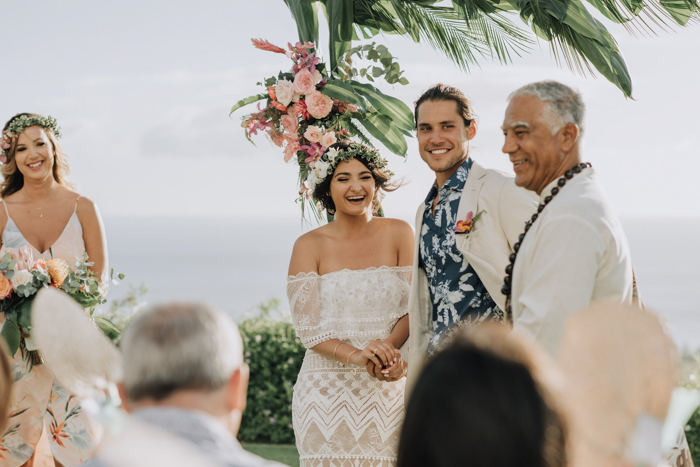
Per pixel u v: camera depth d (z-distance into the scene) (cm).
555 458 112
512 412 111
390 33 472
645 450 130
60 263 385
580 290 206
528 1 377
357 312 363
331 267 371
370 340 361
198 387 134
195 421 132
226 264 8331
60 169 411
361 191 365
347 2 432
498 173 302
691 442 512
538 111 224
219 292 6112
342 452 351
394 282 368
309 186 380
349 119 425
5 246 396
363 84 423
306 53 420
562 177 227
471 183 303
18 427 375
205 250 10400
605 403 133
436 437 112
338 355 352
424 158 315
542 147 225
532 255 221
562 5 369
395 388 361
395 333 361
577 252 207
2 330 370
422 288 318
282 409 635
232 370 139
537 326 208
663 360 134
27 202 403
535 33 414
